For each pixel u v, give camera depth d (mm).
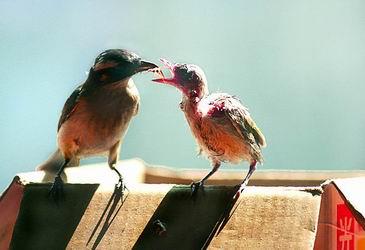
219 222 3604
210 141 3633
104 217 3633
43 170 3752
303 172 3838
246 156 3635
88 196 3652
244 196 3613
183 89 3633
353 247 3592
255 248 3580
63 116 3715
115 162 3729
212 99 3633
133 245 3609
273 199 3605
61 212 3645
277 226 3588
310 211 3590
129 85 3711
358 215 3572
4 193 3672
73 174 3748
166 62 3646
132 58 3697
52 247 3621
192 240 3600
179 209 3623
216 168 3646
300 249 3570
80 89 3711
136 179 3834
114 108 3705
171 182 3865
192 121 3635
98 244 3615
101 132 3711
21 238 3635
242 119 3631
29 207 3652
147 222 3621
